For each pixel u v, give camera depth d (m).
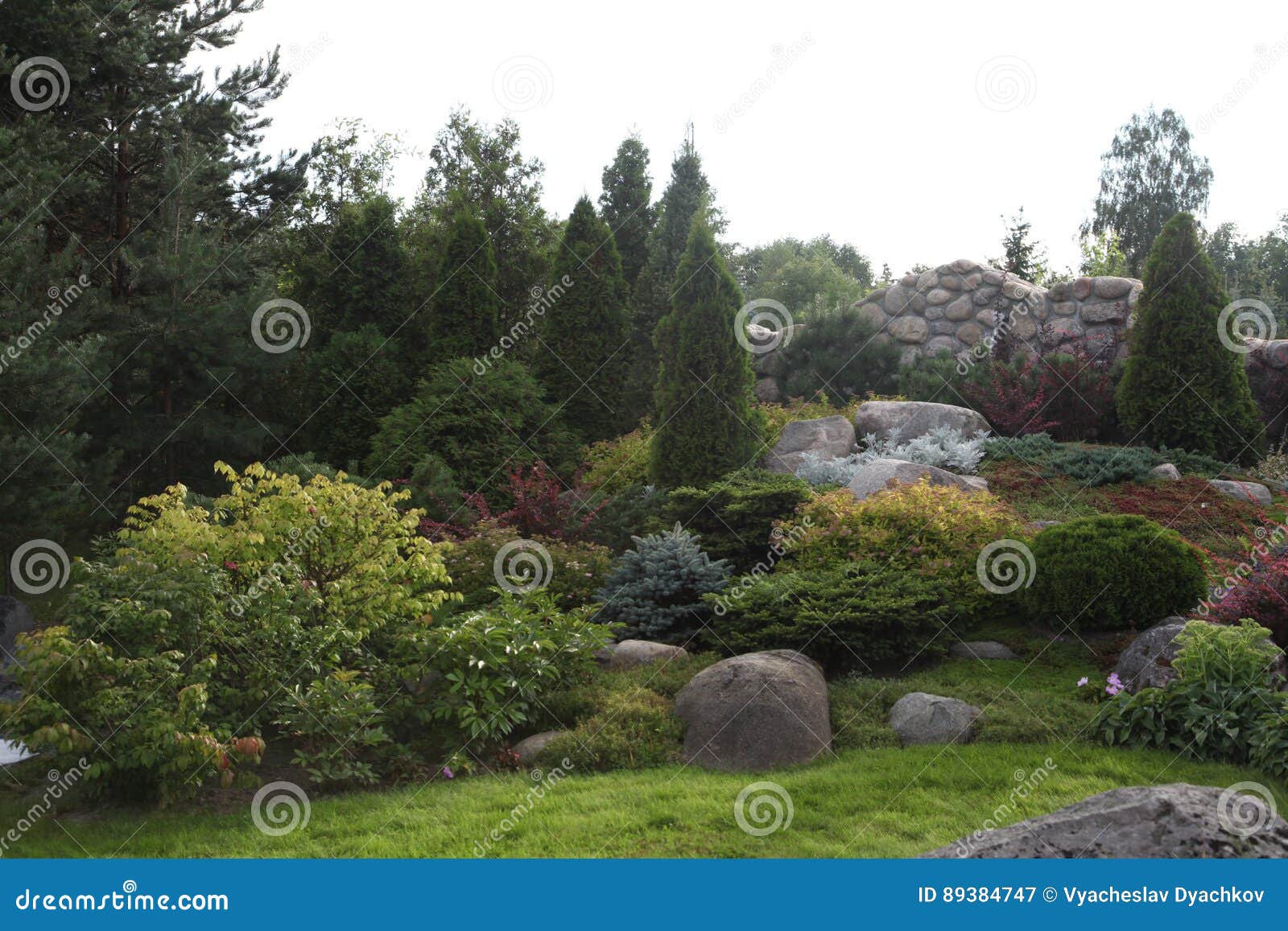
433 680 7.70
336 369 15.67
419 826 5.78
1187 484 12.41
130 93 15.05
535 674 7.55
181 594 6.68
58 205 14.16
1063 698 7.46
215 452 15.18
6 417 10.69
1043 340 17.47
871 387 18.19
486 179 23.09
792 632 8.33
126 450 14.12
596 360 17.11
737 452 13.23
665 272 23.33
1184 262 14.16
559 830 5.60
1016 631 8.89
